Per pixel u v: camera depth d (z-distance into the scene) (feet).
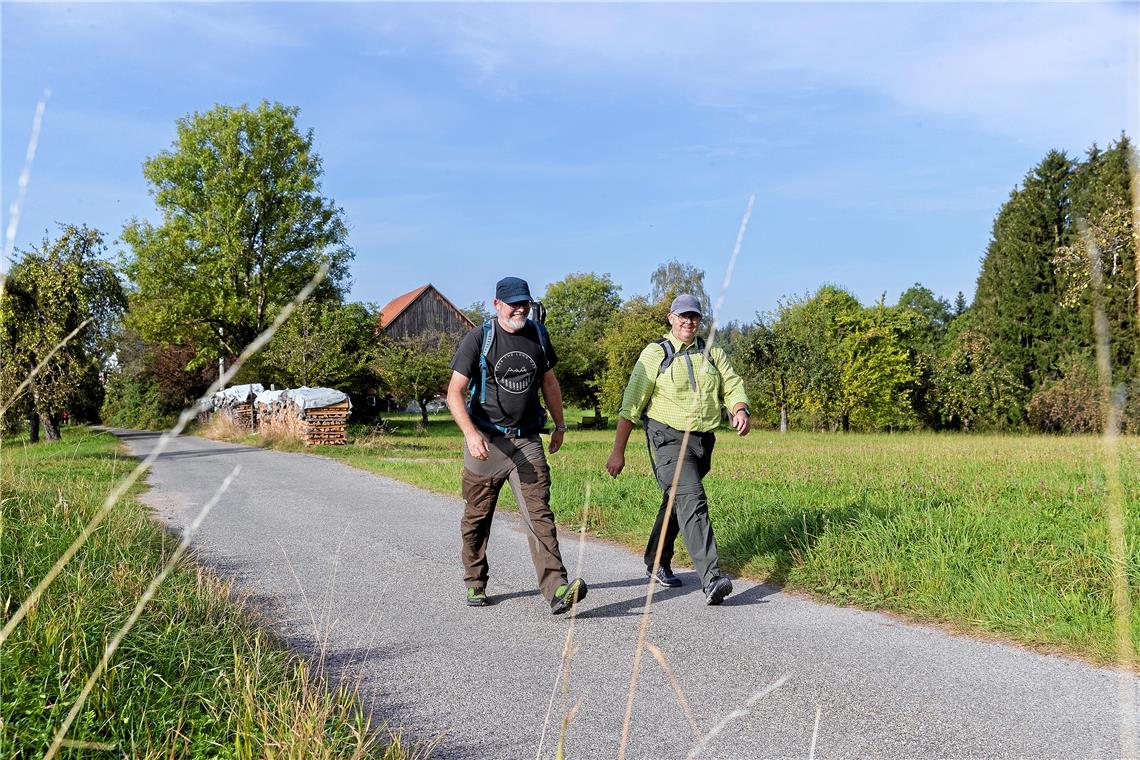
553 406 16.70
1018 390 132.98
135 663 10.21
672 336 17.22
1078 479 27.91
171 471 45.78
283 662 11.92
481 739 9.96
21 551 15.61
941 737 9.86
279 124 128.06
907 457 44.37
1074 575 15.44
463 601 16.75
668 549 17.87
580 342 169.48
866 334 137.08
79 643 10.28
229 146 124.06
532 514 15.90
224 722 9.21
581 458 50.39
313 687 11.10
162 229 125.39
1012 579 15.71
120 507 25.16
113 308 88.58
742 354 143.84
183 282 125.90
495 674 12.30
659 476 16.90
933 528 19.35
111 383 140.36
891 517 21.06
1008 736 9.86
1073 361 117.39
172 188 126.62
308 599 16.84
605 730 10.23
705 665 12.67
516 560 21.04
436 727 10.32
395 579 18.74
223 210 124.26
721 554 20.47
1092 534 17.92
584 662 12.89
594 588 18.06
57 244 81.41
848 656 13.04
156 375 150.10
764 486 29.66
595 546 22.88
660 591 17.70
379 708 10.94
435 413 219.82
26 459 36.35
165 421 147.23
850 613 15.67
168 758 8.27
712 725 10.31
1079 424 113.39
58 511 20.83
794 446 66.39
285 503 31.89
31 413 75.72
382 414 210.38
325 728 8.97
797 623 15.02
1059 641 13.24
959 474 31.99
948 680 11.84
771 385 142.20
